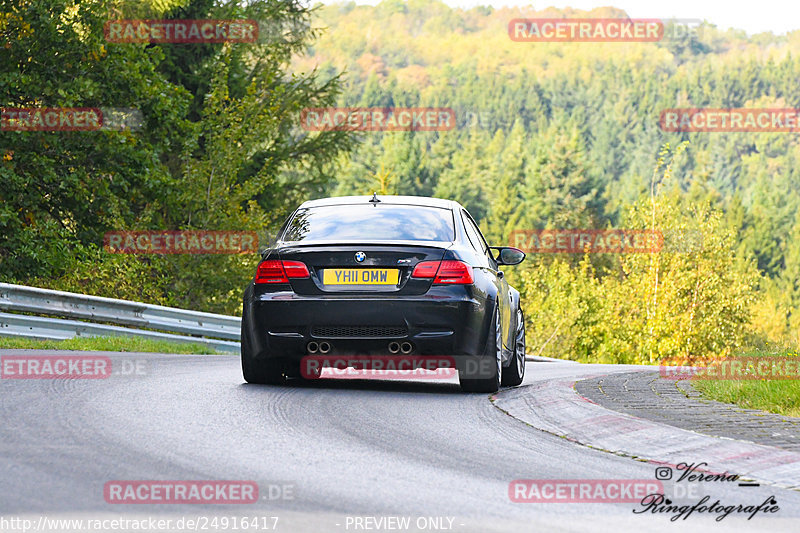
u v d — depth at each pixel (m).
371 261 31.06
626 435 23.39
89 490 17.34
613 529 15.91
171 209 98.12
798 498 18.22
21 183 84.19
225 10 119.25
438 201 35.00
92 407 26.42
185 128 98.81
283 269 31.48
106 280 87.06
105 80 89.94
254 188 101.88
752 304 173.62
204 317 62.22
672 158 169.12
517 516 16.42
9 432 22.42
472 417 26.80
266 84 105.94
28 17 85.31
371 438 23.19
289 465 19.89
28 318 51.75
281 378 33.09
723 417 25.44
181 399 28.55
